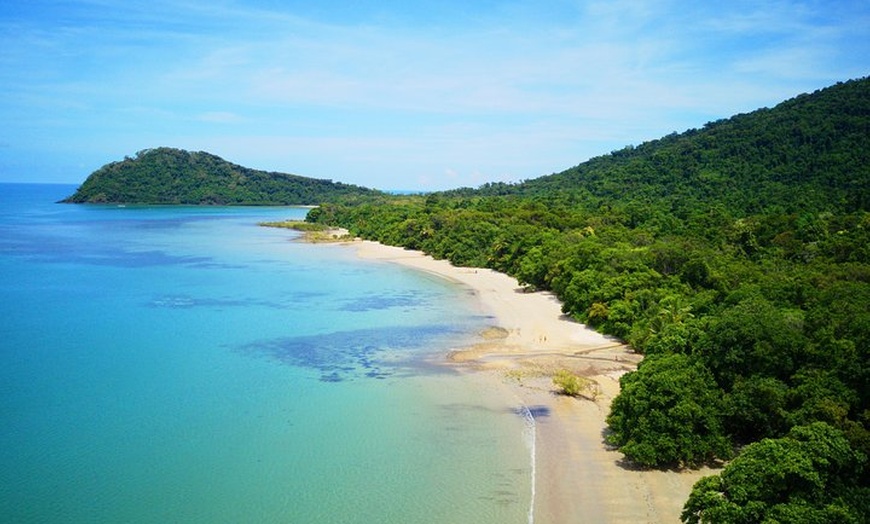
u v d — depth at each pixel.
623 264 73.69
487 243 118.94
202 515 29.91
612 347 59.25
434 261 121.25
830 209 106.69
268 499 31.45
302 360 55.12
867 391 33.19
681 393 35.66
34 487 32.25
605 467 35.00
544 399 45.56
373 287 92.62
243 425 40.56
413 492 32.19
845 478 26.88
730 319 39.91
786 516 24.31
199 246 142.25
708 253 76.62
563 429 40.25
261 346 59.44
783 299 53.88
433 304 80.06
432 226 139.00
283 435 39.09
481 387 48.19
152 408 43.22
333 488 32.59
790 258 81.75
